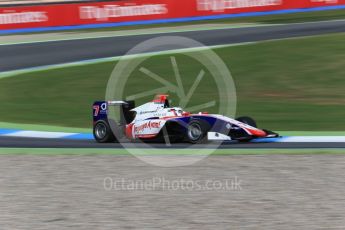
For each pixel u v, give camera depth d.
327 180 31.64
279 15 126.69
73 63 87.19
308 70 75.75
